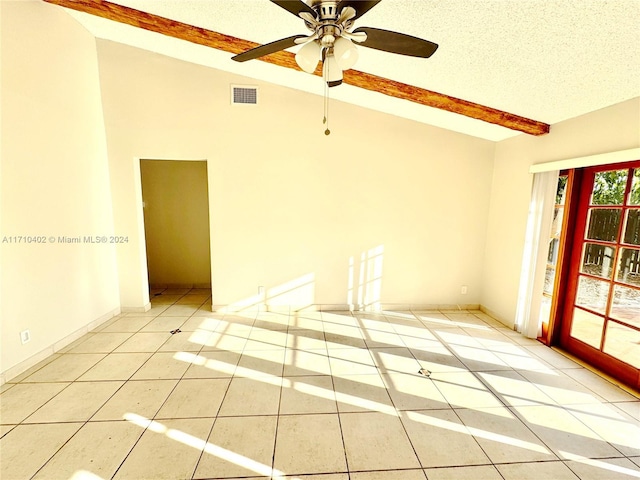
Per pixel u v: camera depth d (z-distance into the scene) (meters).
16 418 1.94
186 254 4.92
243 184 3.64
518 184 3.40
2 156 2.28
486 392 2.32
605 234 2.65
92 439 1.79
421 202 3.85
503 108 2.88
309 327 3.45
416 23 1.97
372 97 3.29
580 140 2.64
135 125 3.45
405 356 2.85
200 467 1.62
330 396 2.24
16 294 2.39
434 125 3.72
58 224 2.80
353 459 1.69
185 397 2.19
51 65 2.71
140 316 3.69
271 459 1.68
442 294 4.05
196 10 2.35
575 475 1.62
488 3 1.64
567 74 2.12
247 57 1.80
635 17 1.49
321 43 1.55
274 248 3.79
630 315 2.45
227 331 3.31
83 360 2.66
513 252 3.48
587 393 2.32
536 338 3.25
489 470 1.64
